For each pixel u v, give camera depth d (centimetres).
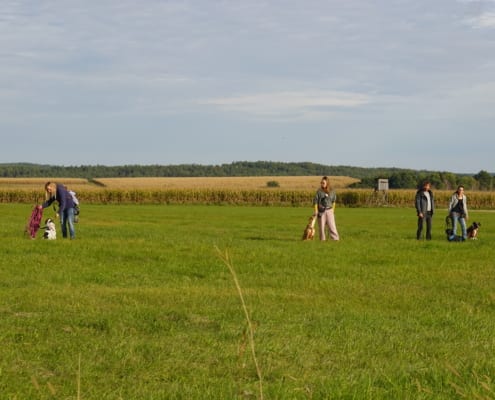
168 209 6819
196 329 1079
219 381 806
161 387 788
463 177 14388
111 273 1695
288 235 3105
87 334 1030
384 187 8512
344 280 1648
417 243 2547
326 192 2680
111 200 8594
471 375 825
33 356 903
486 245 2536
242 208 7400
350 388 772
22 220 4209
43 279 1582
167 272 1742
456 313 1261
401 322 1173
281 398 743
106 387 784
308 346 978
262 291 1466
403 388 789
